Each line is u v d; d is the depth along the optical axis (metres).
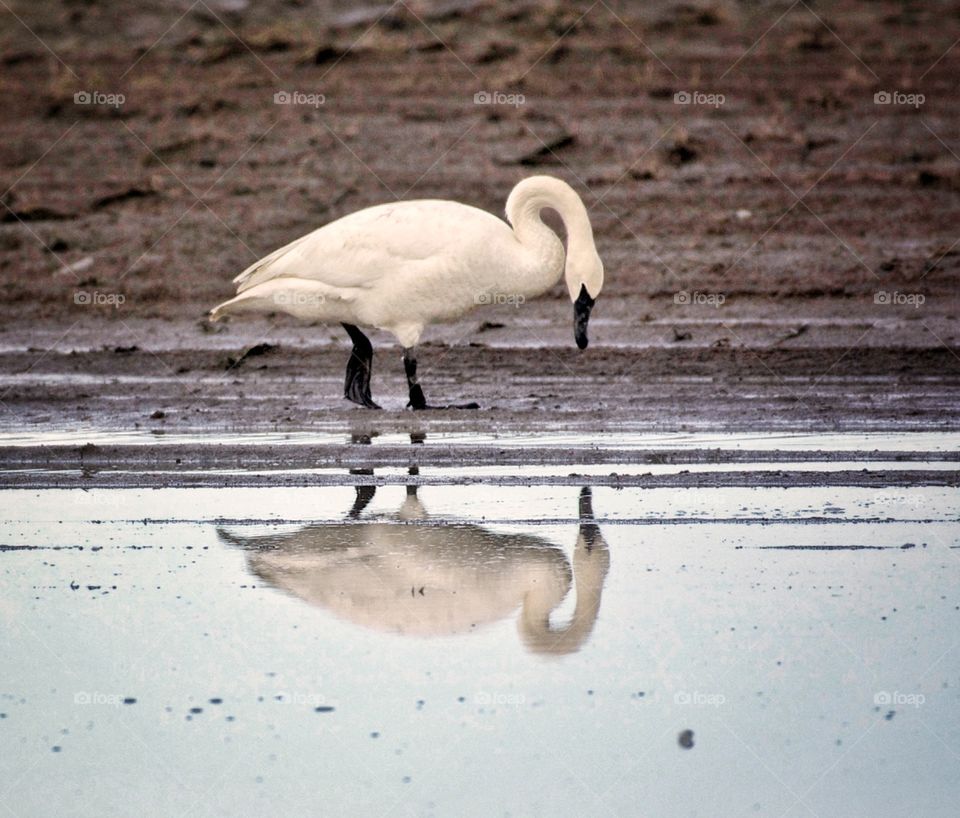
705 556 9.86
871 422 13.84
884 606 8.94
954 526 10.48
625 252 22.19
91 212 24.00
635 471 12.02
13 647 8.41
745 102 28.62
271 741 7.34
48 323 19.58
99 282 21.22
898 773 7.04
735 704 7.69
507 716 7.54
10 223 23.55
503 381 16.19
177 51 31.62
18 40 32.19
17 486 11.88
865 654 8.24
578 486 11.65
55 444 13.12
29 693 7.91
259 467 12.41
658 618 8.73
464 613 8.84
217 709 7.69
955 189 24.64
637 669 8.05
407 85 29.30
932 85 29.55
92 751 7.28
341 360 17.48
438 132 27.03
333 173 25.30
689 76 30.00
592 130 27.08
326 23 33.06
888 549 10.00
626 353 17.45
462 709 7.63
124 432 13.81
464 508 11.05
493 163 25.67
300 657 8.23
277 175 25.34
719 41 32.16
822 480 11.62
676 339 18.28
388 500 11.32
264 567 9.73
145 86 29.64
